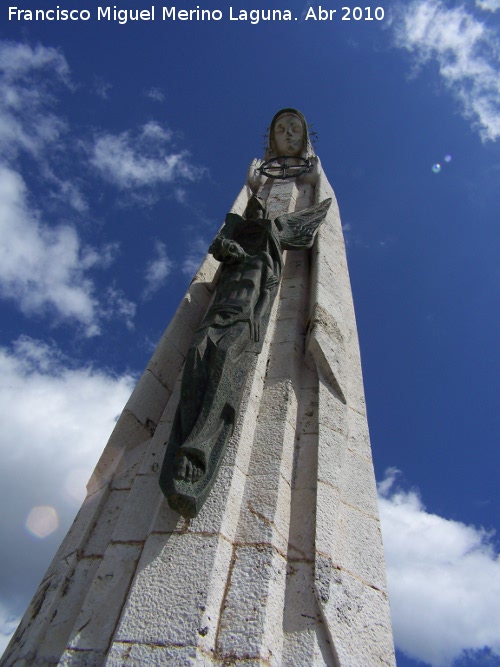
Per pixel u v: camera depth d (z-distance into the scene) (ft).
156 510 17.60
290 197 38.75
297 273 30.17
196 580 15.21
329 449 20.75
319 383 23.21
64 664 14.33
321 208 33.27
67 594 16.81
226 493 17.49
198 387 18.48
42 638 15.92
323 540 17.57
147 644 13.91
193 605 14.61
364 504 20.89
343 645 15.61
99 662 14.33
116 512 19.02
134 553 16.80
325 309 26.71
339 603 16.62
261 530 17.02
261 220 26.81
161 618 14.44
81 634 14.98
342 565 18.02
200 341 19.52
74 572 17.39
